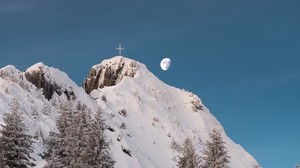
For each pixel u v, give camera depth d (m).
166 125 119.69
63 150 41.38
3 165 33.06
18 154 34.19
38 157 54.91
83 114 43.03
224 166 47.88
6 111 64.50
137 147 94.56
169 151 103.62
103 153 40.38
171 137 113.94
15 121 34.66
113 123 96.06
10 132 34.12
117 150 82.44
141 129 112.00
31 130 63.12
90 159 39.34
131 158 83.00
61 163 39.69
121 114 115.50
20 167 34.38
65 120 44.78
